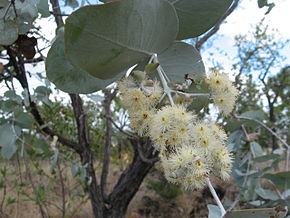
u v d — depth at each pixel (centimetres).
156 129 14
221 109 17
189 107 17
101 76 13
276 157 31
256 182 34
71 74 16
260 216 11
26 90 28
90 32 11
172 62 19
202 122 15
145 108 15
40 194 50
